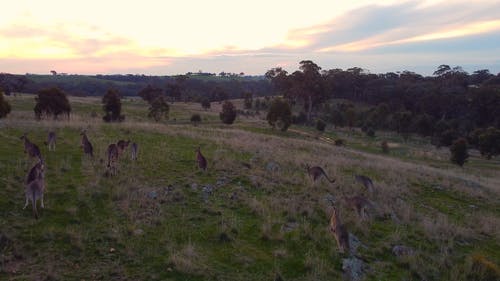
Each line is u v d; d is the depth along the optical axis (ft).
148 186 46.21
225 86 573.74
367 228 41.75
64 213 36.88
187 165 56.95
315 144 106.42
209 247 34.40
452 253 39.73
